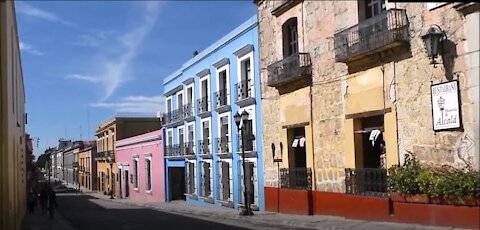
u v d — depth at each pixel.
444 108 13.86
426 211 14.19
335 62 18.61
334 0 18.59
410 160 15.03
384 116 16.14
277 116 23.16
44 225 23.27
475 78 12.91
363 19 17.25
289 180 21.83
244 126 23.75
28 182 43.47
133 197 51.50
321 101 19.61
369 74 16.84
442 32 13.81
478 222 12.64
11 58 15.81
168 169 41.16
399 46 15.34
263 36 24.33
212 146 31.39
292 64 21.00
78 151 89.50
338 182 18.59
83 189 79.56
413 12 14.93
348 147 17.94
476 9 12.84
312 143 20.22
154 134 44.31
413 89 14.98
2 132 13.93
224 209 27.75
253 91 25.52
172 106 40.84
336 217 18.42
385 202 15.84
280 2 22.53
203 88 33.34
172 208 32.28
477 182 12.68
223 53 29.48
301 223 17.52
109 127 62.47
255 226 18.31
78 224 23.25
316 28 19.84
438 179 13.55
